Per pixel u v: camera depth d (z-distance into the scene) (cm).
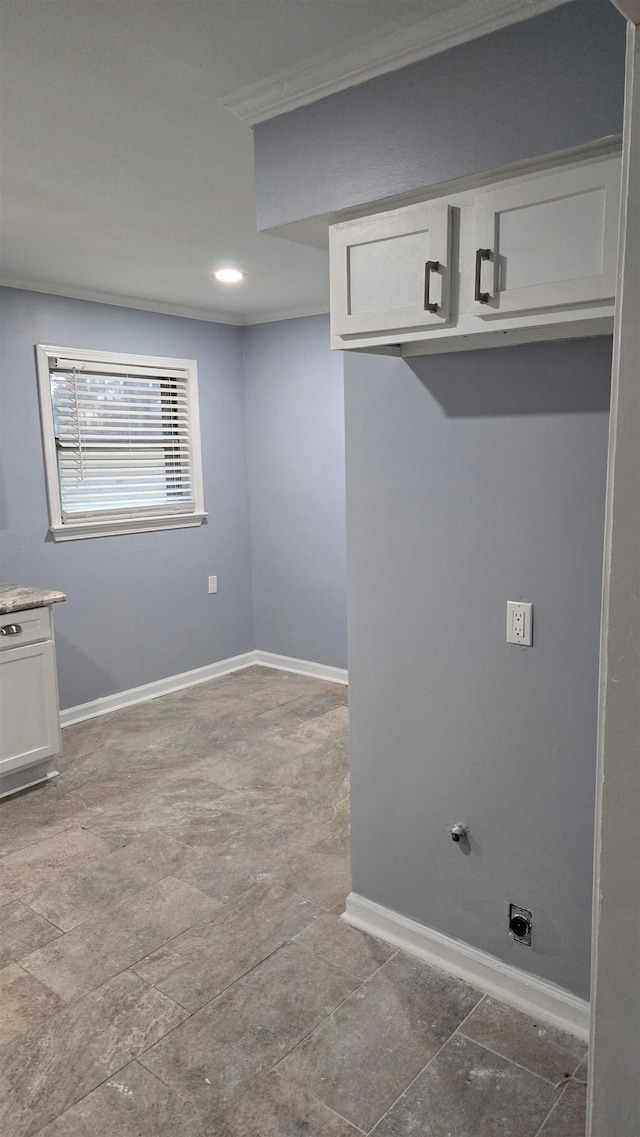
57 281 371
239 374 488
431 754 205
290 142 184
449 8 146
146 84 177
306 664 493
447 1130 159
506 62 146
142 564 441
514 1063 176
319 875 257
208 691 463
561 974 188
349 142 173
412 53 157
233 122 197
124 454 426
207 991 202
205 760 357
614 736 87
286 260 333
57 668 403
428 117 158
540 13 140
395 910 221
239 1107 166
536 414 173
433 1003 196
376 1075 173
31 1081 174
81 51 161
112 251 317
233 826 293
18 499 377
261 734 390
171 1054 181
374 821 221
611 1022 91
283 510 486
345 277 173
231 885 252
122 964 213
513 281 147
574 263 140
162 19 150
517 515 179
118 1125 162
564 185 138
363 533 210
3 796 320
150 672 452
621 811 87
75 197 252
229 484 489
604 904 90
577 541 171
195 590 475
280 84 176
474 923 203
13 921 234
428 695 203
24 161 221
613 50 133
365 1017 192
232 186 242
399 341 169
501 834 194
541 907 189
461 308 156
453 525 191
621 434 83
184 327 449
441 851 207
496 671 189
